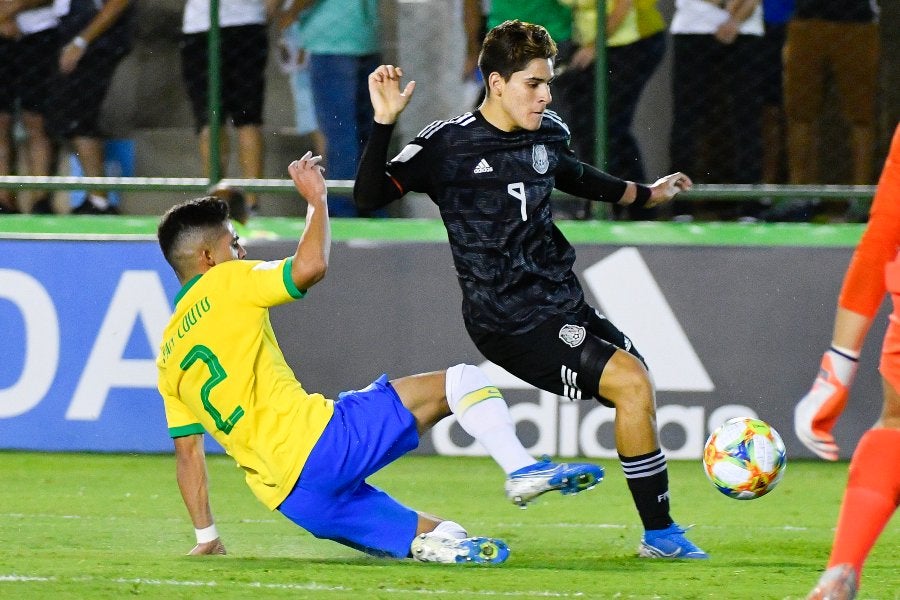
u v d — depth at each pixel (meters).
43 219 27.62
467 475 25.45
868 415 26.52
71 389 27.06
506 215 16.42
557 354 16.23
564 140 17.00
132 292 26.98
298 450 15.10
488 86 16.34
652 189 18.16
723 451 15.78
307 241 14.80
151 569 14.67
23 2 28.98
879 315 26.33
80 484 23.95
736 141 28.02
